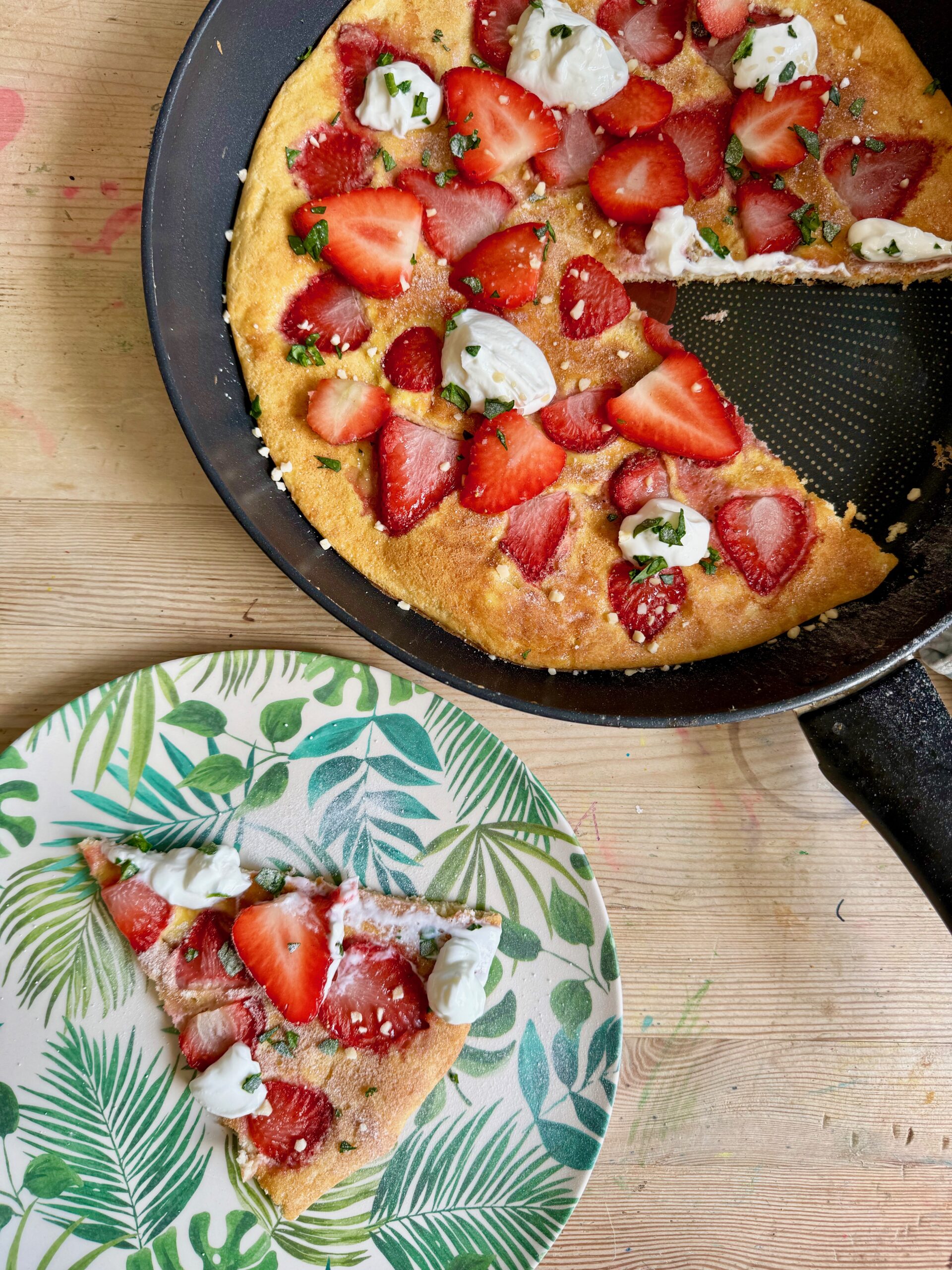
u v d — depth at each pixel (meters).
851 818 0.55
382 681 0.53
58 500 0.54
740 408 0.55
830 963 0.55
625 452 0.53
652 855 0.55
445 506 0.53
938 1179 0.54
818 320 0.55
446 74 0.53
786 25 0.53
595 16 0.54
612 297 0.54
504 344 0.52
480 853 0.53
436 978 0.51
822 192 0.54
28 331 0.54
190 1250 0.50
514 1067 0.52
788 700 0.49
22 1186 0.50
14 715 0.54
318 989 0.51
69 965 0.51
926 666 0.55
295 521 0.53
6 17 0.53
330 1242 0.51
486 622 0.53
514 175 0.54
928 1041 0.55
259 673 0.53
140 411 0.54
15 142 0.54
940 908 0.52
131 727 0.52
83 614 0.54
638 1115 0.53
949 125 0.54
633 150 0.53
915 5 0.54
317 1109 0.51
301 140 0.53
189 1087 0.50
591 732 0.55
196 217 0.51
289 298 0.53
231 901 0.52
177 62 0.54
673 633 0.54
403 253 0.52
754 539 0.54
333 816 0.53
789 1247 0.53
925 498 0.54
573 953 0.52
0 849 0.52
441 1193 0.51
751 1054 0.54
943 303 0.55
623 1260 0.53
